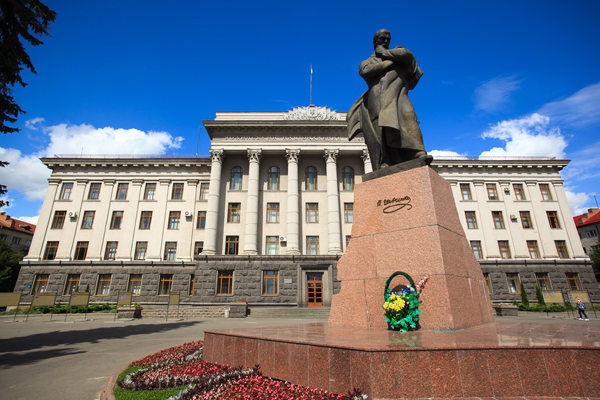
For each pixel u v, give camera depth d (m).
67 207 32.53
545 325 5.76
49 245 31.41
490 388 3.41
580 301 19.19
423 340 4.05
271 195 30.73
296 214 29.05
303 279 27.05
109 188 33.12
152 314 22.80
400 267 5.88
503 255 32.06
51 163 33.34
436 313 5.25
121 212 32.41
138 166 33.75
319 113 32.12
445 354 3.49
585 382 3.38
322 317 22.05
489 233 32.47
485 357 3.51
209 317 22.22
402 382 3.40
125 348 10.02
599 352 3.42
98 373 6.93
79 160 33.31
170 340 11.67
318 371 3.93
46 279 30.33
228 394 4.00
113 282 29.89
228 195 30.64
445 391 3.38
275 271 27.34
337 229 28.70
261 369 4.74
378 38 7.35
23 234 49.47
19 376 6.70
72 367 7.50
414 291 5.28
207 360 6.02
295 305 26.31
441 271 5.41
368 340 4.16
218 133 31.00
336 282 26.89
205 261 27.33
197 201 32.56
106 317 22.03
